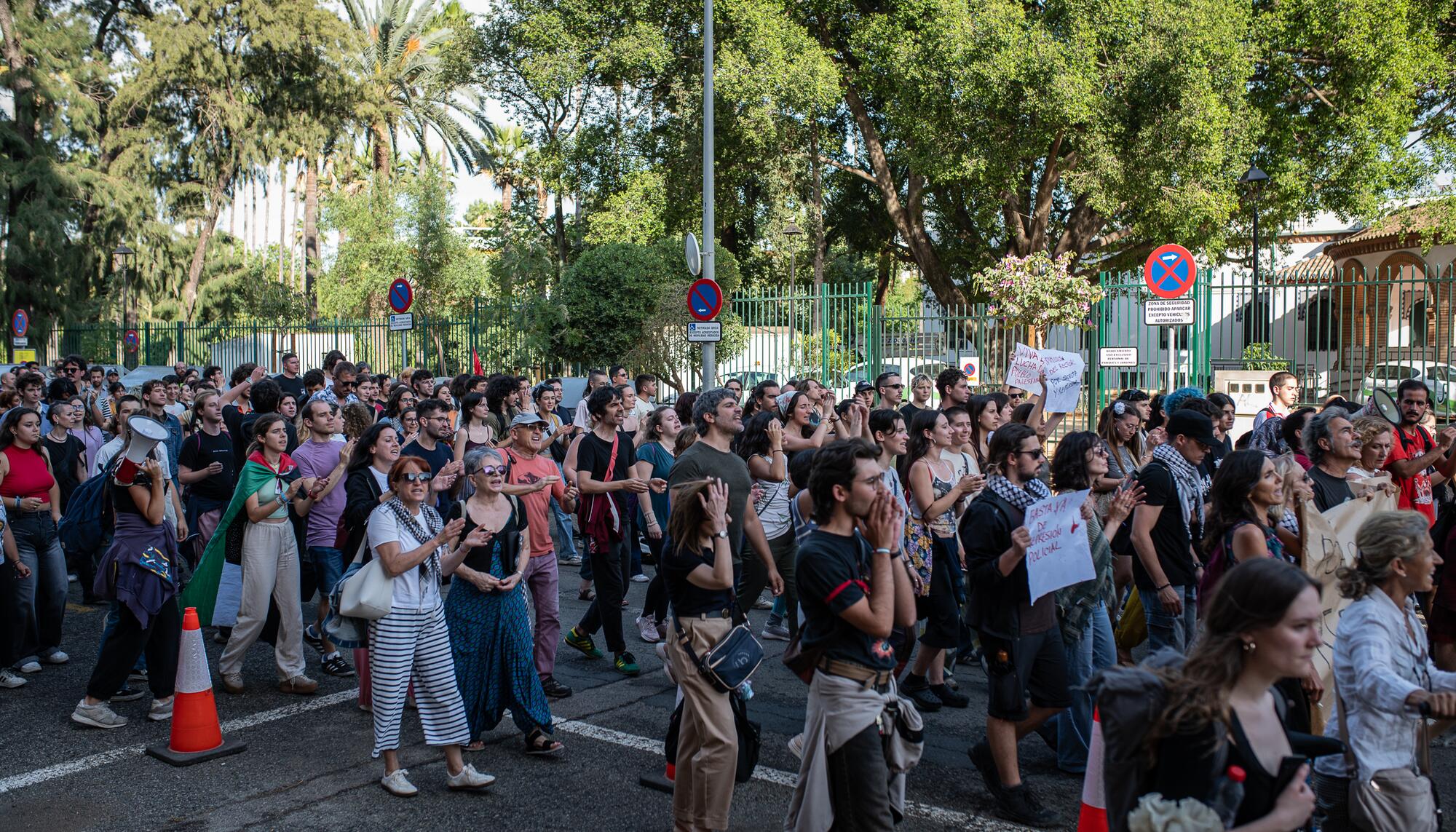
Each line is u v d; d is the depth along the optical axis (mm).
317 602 9188
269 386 8898
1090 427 16062
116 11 34719
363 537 5832
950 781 5207
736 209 26406
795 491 6906
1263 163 22703
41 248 30344
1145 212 21375
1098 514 6035
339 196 33031
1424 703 3312
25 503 7051
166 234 32656
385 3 36062
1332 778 3768
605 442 7242
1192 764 2486
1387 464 6941
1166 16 19641
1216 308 25250
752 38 21938
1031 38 20344
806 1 24047
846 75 25531
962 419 6906
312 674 7234
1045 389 7574
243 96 34062
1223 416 7754
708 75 15305
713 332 14031
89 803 5027
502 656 5543
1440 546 5750
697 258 14000
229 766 5492
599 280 21719
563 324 21516
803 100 22078
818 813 3732
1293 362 14641
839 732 3701
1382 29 20219
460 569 5465
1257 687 2588
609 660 7500
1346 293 24234
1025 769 5406
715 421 6043
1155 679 2561
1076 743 5262
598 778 5332
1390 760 3537
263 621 6688
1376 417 6047
